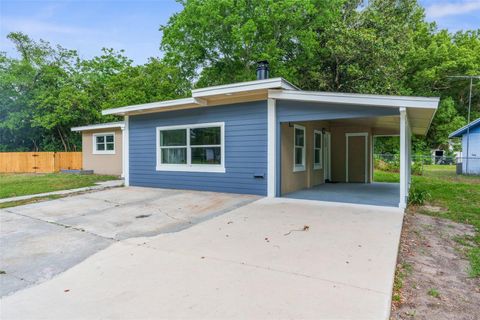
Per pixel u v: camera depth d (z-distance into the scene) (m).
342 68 17.77
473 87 25.67
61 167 16.67
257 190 8.05
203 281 3.07
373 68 17.41
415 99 5.86
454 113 25.44
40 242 4.53
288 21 16.98
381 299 2.64
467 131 16.95
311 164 10.34
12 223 5.68
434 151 25.42
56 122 19.33
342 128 12.29
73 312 2.55
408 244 4.47
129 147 10.62
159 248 4.13
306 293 2.77
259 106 7.91
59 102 19.48
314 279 3.06
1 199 8.23
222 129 8.53
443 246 4.46
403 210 6.25
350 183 11.68
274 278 3.10
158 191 9.15
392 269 3.29
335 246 4.04
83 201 7.78
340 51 16.72
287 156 8.41
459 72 24.41
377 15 18.59
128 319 2.41
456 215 6.47
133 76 21.91
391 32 17.88
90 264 3.65
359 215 5.80
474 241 4.75
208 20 17.27
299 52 18.48
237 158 8.32
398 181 12.68
